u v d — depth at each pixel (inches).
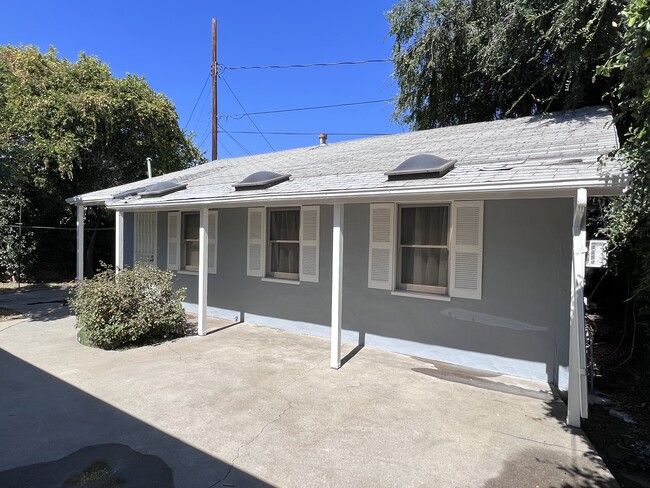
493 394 177.2
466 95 447.2
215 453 127.0
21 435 138.3
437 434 140.1
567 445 133.4
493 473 116.9
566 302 188.5
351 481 112.7
